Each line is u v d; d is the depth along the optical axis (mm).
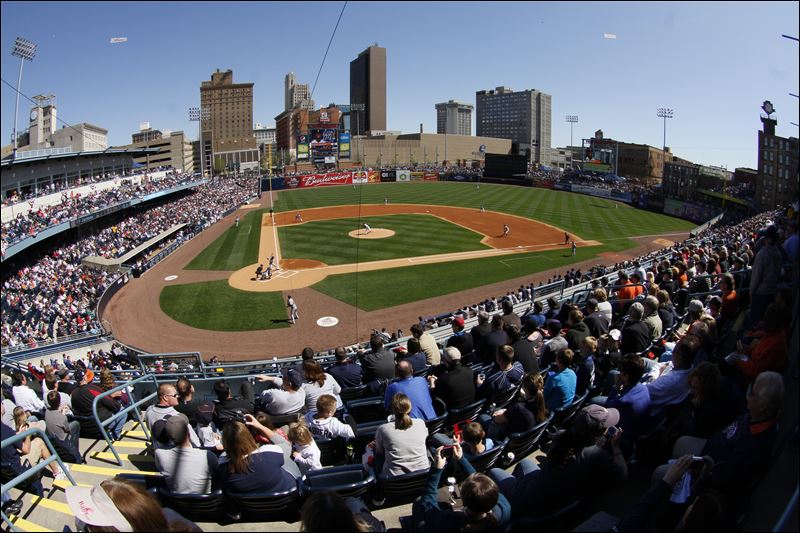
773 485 3820
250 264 46719
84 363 22609
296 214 73312
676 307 14609
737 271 13438
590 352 9023
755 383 4344
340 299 36219
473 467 6336
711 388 5809
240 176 129375
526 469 6348
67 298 37312
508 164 114938
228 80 189250
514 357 9828
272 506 6242
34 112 68000
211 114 190250
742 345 7688
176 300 37406
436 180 125562
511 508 5359
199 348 29078
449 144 198750
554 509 5305
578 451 5523
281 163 170750
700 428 5938
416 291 37594
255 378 12570
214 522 6445
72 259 48969
